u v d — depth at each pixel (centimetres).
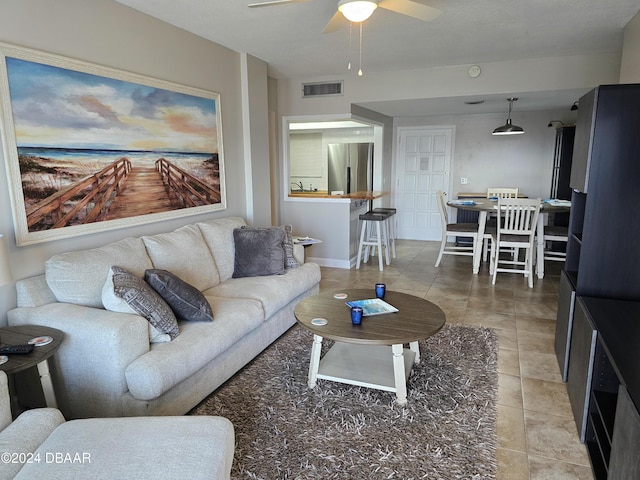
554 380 273
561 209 491
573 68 442
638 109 223
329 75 542
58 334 207
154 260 293
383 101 530
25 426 154
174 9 306
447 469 191
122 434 150
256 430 219
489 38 378
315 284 389
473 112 682
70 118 261
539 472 192
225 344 251
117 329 204
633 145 227
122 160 299
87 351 208
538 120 682
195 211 377
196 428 155
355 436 214
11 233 236
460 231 554
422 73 502
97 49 279
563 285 287
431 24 341
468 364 291
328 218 568
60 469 134
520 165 704
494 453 203
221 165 409
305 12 314
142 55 314
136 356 212
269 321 315
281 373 280
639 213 231
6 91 226
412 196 773
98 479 130
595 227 239
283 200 591
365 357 279
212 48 390
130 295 220
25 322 224
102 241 291
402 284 489
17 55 230
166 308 235
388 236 595
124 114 298
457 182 743
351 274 535
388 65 484
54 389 220
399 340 225
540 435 218
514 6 302
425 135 747
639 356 167
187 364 221
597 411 206
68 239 268
